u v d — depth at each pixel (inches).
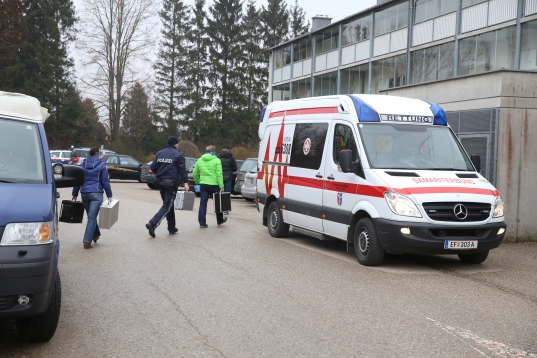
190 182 975.6
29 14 2235.5
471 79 501.7
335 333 217.5
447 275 332.2
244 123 2357.3
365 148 362.3
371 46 1505.9
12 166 212.5
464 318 241.8
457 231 333.1
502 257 402.9
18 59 2215.8
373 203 344.8
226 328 221.6
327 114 411.5
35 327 197.3
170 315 237.9
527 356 196.7
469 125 501.7
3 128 223.8
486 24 1157.1
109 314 237.9
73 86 2381.9
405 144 370.6
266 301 262.4
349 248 372.8
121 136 2225.6
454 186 341.7
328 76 1711.4
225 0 2409.0
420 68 1341.0
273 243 435.8
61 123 2369.6
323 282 303.6
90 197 398.0
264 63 2551.7
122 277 305.9
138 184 1248.2
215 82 2422.5
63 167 229.1
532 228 475.8
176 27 2427.4
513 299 278.2
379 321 234.5
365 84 1547.7
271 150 485.1
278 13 2637.8
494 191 350.6
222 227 522.6
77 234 463.2
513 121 467.2
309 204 418.0
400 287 296.8
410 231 326.3
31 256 181.0
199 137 2365.9
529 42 1068.5
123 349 196.5
